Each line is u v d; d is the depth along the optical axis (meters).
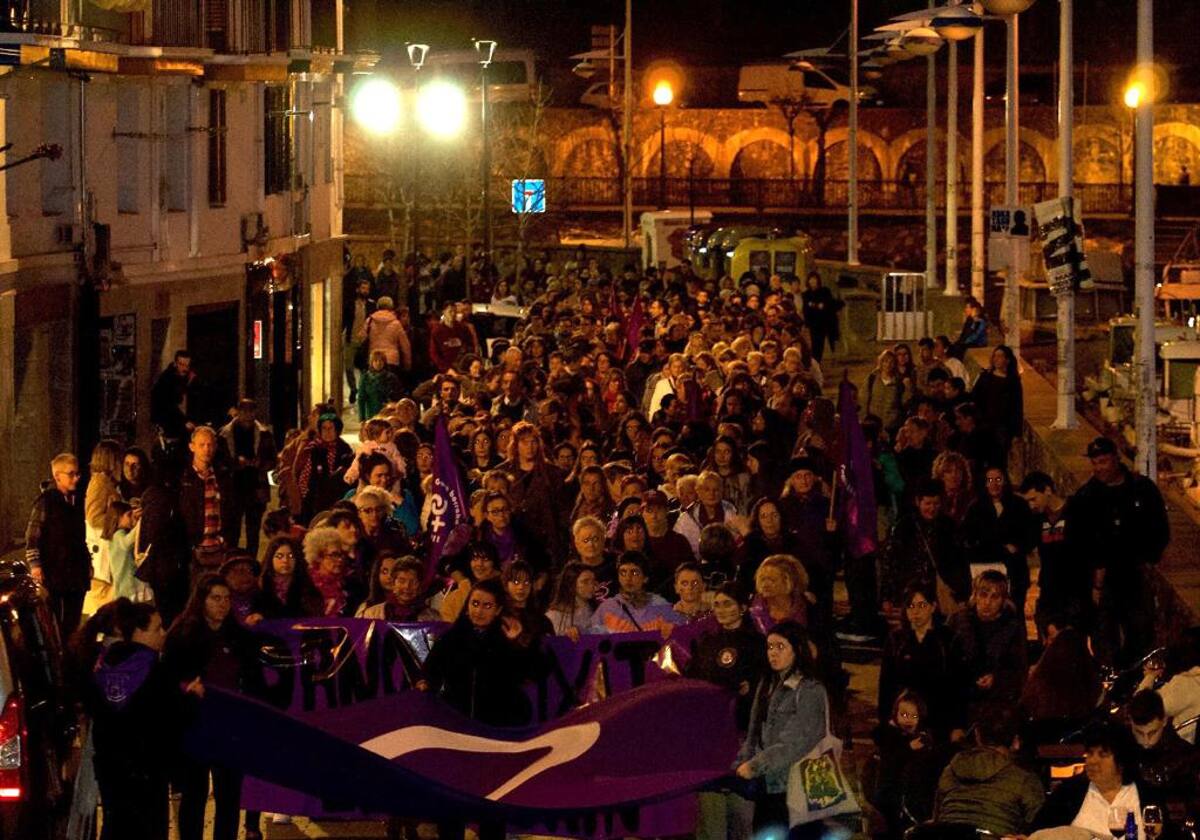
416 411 26.67
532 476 22.55
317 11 46.12
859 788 16.62
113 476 21.59
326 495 24.92
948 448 25.94
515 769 14.82
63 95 31.09
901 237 98.75
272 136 41.56
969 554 20.88
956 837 13.59
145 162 34.47
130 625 14.41
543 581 19.28
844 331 61.12
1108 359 46.34
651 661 16.47
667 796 14.28
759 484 22.45
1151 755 13.76
